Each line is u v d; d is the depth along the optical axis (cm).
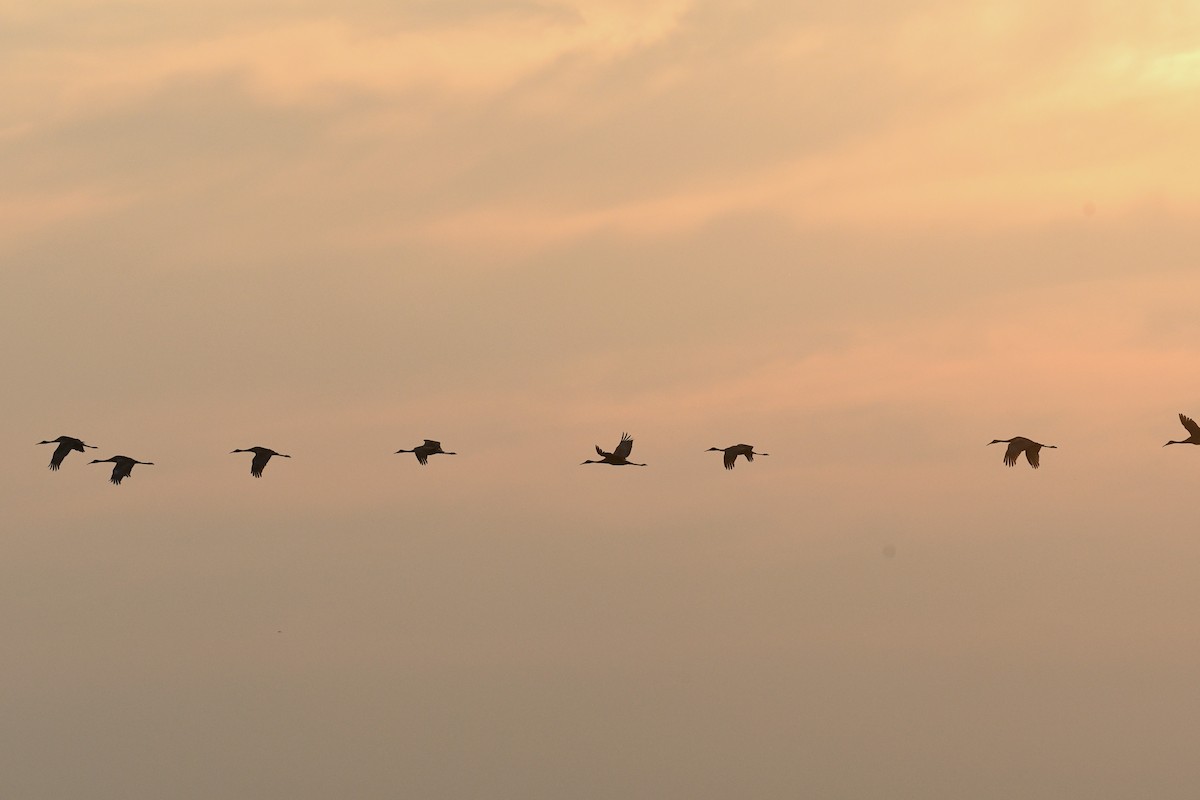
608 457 9856
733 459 9594
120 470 10300
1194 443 9725
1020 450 9312
